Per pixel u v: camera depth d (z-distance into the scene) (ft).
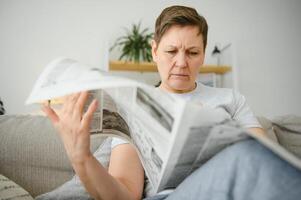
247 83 9.01
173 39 2.64
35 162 2.88
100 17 8.27
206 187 1.45
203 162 1.71
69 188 2.52
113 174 2.34
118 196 2.02
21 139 2.90
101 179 1.90
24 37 7.74
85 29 8.14
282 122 3.96
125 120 2.02
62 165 2.94
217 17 8.94
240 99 3.14
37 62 7.76
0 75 7.50
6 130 2.95
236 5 9.11
